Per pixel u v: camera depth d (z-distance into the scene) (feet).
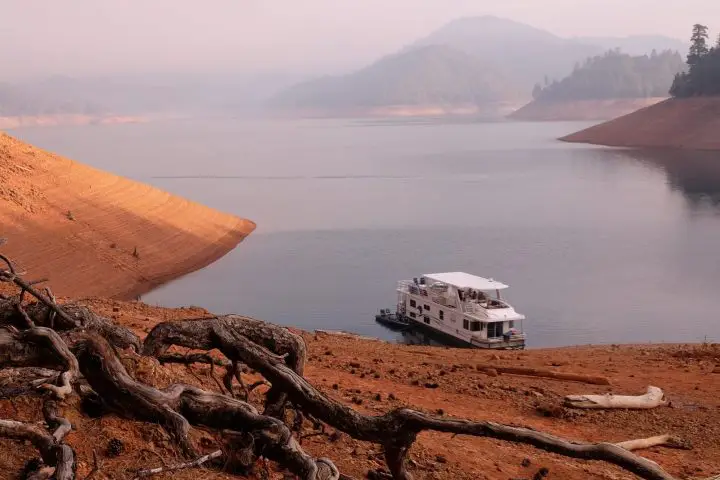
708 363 81.25
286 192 542.98
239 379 27.07
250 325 27.20
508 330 176.45
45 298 24.80
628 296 233.55
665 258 292.81
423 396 53.36
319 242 337.31
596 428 49.88
